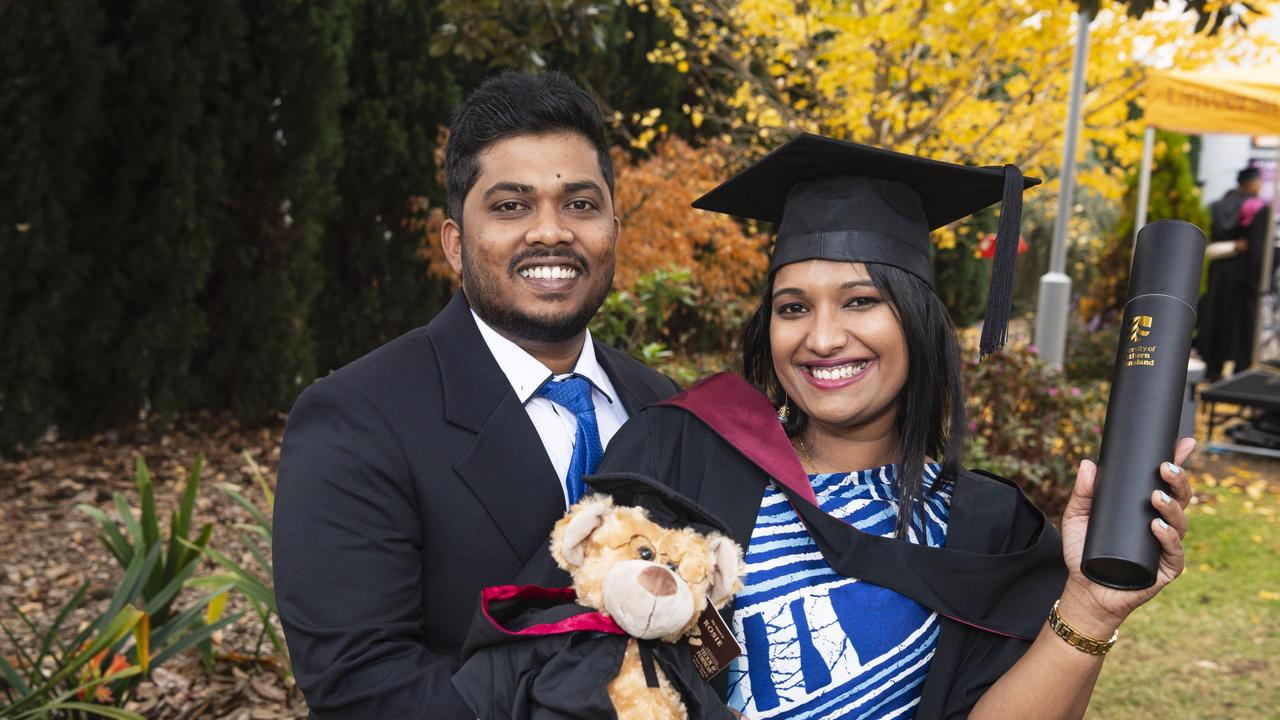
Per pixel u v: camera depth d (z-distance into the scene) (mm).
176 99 6594
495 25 4914
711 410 1771
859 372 1648
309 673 1502
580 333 1875
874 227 1667
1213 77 7449
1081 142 7965
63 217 6289
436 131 8547
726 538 1521
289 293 7434
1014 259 1696
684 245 8219
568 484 1778
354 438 1627
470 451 1683
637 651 1419
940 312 1706
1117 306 12391
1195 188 12250
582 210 1772
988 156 7930
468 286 1812
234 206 7254
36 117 6059
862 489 1711
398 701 1448
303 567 1549
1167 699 3861
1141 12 3709
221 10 6762
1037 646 1555
